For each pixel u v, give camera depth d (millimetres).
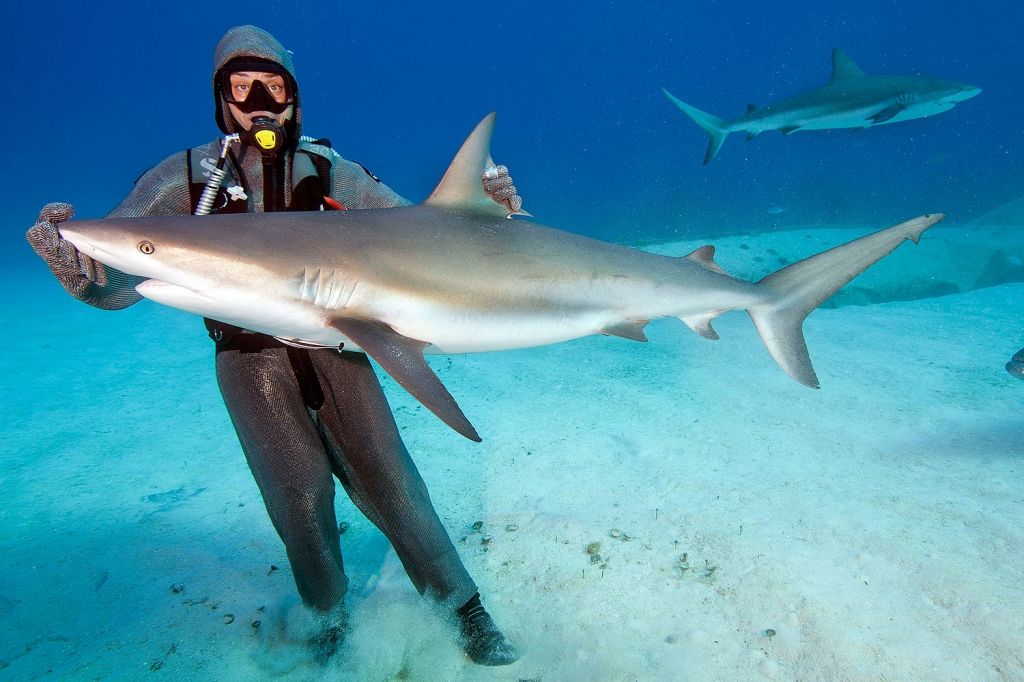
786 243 13211
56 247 1934
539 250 2777
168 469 4617
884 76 10883
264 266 2006
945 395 5578
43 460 4773
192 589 3166
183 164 2346
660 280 3209
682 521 3678
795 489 4016
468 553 3430
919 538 3383
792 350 3770
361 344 2078
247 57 2230
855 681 2447
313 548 2441
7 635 2812
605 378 6379
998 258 13484
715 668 2539
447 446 4848
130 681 2545
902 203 39750
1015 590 2908
